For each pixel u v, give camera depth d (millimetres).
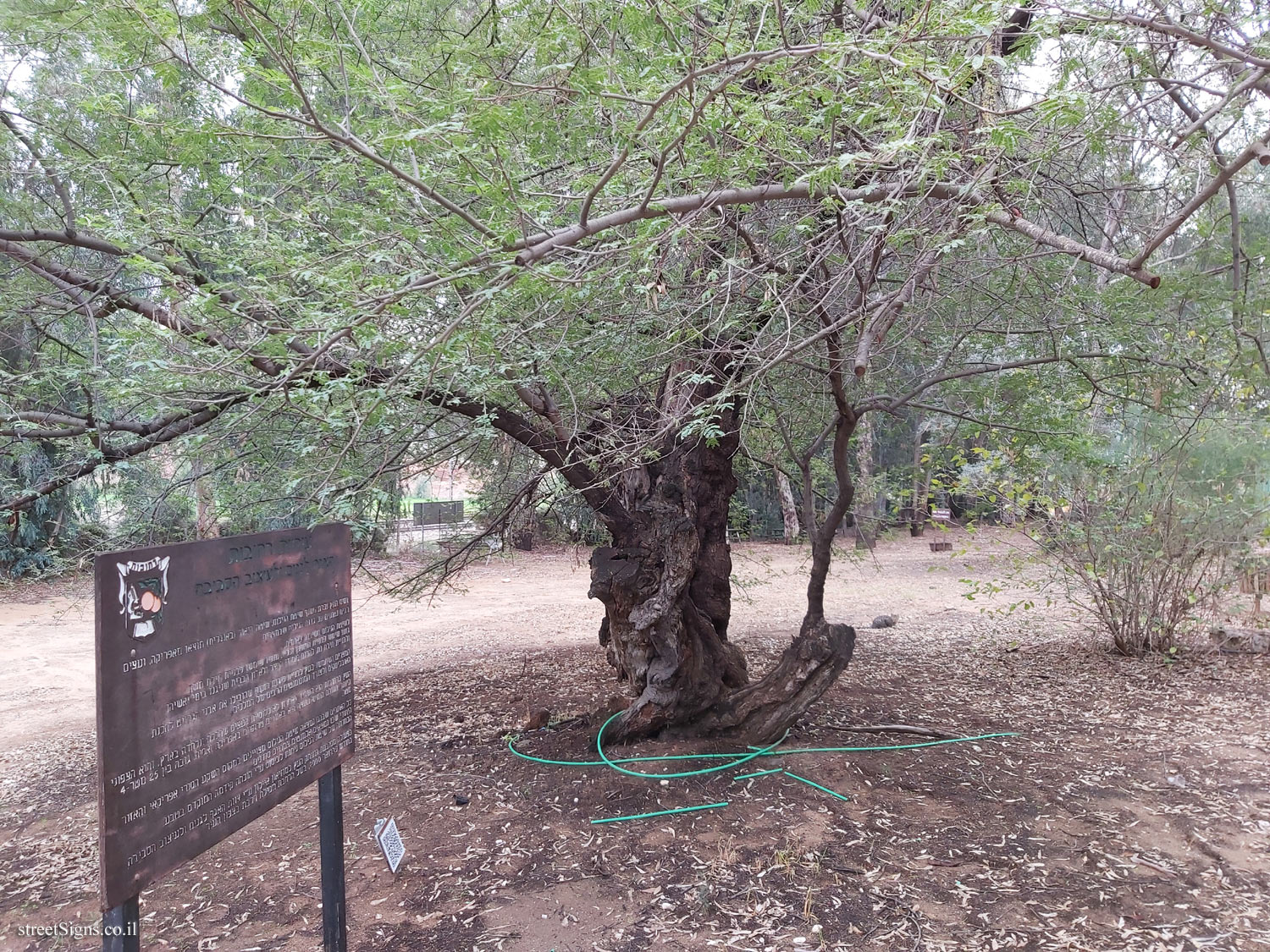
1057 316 4949
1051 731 5789
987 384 5418
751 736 5340
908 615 10914
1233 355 4559
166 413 4184
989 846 3971
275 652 2525
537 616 11672
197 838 2168
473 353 3268
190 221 3686
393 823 3598
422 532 14398
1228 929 3230
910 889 3576
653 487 5629
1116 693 6836
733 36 2619
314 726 2721
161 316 3594
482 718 6547
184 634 2145
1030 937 3199
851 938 3221
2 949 3477
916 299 4426
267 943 3324
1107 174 4672
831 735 5645
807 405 5844
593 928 3354
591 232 2715
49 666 9266
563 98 3016
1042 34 2578
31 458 6363
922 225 3258
